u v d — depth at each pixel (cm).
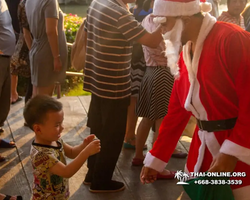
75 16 755
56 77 395
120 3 252
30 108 198
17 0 498
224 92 163
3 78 366
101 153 282
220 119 169
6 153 356
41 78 387
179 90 192
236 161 160
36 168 199
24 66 437
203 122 176
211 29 165
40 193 204
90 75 279
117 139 279
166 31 176
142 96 315
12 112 462
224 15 390
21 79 618
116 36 249
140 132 333
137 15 354
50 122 195
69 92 636
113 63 256
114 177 322
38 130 199
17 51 436
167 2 166
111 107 267
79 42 355
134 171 332
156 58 300
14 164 337
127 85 268
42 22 370
